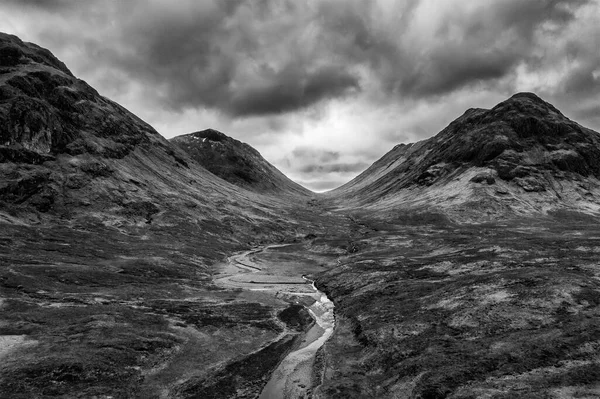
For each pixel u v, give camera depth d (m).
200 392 48.56
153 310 76.12
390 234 177.62
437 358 46.91
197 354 58.44
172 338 61.78
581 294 56.59
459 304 62.34
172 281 102.31
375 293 82.31
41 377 45.69
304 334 69.94
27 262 94.31
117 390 45.69
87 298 77.88
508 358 43.47
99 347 54.41
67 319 64.25
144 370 51.44
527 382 37.91
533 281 63.75
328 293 97.94
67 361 48.69
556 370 39.38
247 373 54.03
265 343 64.69
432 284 78.94
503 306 57.31
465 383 40.22
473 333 53.00
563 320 50.97
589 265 73.69
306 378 52.53
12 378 45.00
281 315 79.62
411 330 57.78
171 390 48.22
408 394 41.78
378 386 45.91
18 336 56.59
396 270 96.50
